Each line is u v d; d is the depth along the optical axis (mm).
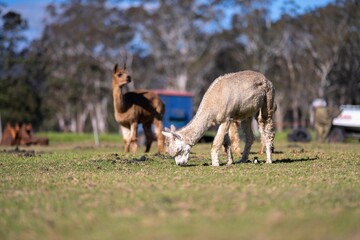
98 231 6395
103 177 10859
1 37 54344
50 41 62250
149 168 12539
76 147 27875
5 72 54625
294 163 13406
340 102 58750
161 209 7344
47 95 59656
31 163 14422
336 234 6008
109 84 63469
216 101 12359
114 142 39562
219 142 12633
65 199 8367
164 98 35125
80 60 61156
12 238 6328
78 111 62531
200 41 63188
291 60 62281
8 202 8297
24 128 32281
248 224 6477
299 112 71812
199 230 6215
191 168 12273
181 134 12539
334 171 11609
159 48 63781
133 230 6332
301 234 5996
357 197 8203
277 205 7555
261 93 12820
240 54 64125
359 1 55875
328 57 58656
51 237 6258
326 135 34250
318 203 7719
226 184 9445
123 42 62594
